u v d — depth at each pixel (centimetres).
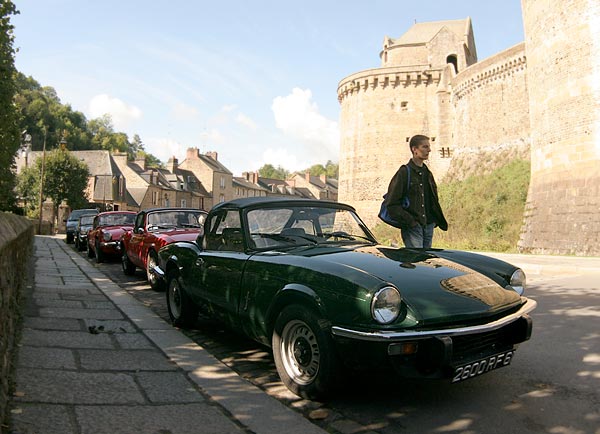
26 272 880
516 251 2530
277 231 473
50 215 5116
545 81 2464
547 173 2431
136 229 1066
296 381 371
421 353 318
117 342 498
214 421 312
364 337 311
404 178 581
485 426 321
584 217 2152
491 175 3456
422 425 324
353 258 394
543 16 2480
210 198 7806
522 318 359
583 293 848
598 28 2191
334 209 523
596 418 331
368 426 323
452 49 4722
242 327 438
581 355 475
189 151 7988
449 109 4444
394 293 320
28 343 469
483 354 341
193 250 547
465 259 436
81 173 5384
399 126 4662
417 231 585
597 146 2170
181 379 393
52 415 305
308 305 358
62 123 10750
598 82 2181
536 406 353
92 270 1190
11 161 1941
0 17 1636
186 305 567
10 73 1719
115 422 302
